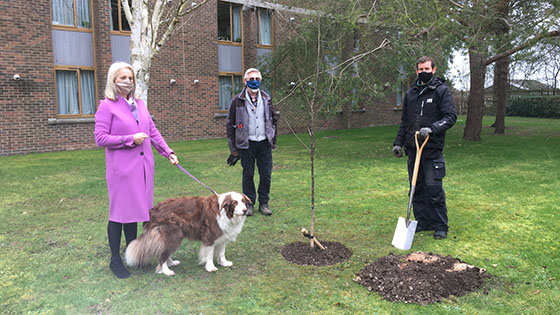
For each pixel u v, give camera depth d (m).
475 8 9.33
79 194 6.64
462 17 9.46
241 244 4.38
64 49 12.83
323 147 13.03
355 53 10.03
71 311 2.94
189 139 15.48
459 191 6.66
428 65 4.41
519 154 10.80
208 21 15.40
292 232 4.78
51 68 12.35
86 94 13.39
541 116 29.23
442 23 8.45
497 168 8.71
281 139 15.80
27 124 12.04
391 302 3.07
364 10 9.85
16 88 11.77
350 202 6.14
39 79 12.13
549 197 6.12
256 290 3.28
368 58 9.79
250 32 16.59
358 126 21.20
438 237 4.48
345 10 10.10
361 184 7.42
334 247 4.23
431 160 4.46
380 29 9.80
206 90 15.70
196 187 7.22
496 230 4.71
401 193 6.70
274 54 14.12
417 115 4.54
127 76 3.46
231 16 16.53
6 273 3.60
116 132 3.41
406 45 9.09
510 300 3.07
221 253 3.79
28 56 11.88
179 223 3.51
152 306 3.02
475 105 14.40
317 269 3.71
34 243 4.39
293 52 13.48
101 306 3.02
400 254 4.03
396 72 9.96
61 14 12.69
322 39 9.72
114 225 3.53
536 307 2.97
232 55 16.73
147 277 3.53
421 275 3.41
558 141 13.98
